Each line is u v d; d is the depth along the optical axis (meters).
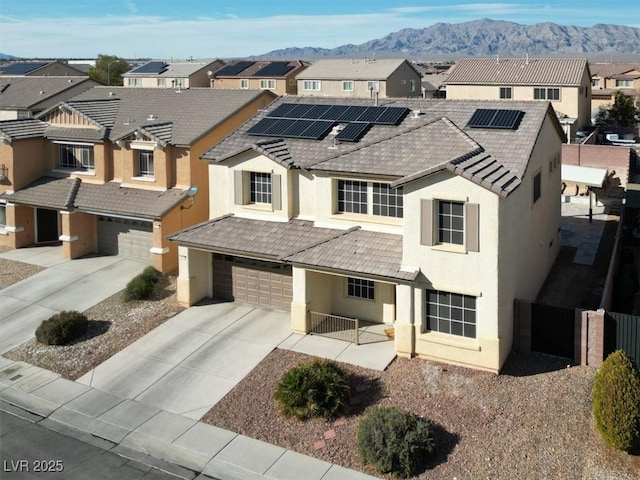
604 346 19.61
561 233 33.44
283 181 25.14
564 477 15.47
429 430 16.70
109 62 111.56
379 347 21.86
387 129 25.89
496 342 19.42
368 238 22.81
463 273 19.72
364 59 90.31
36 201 32.94
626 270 28.19
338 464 16.55
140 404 19.78
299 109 29.22
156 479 16.45
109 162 33.03
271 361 21.38
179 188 30.92
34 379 21.66
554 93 62.34
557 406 17.91
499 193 18.73
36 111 47.94
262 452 17.20
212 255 26.61
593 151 47.72
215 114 32.53
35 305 27.23
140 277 27.53
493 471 15.80
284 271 25.05
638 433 15.79
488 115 24.91
